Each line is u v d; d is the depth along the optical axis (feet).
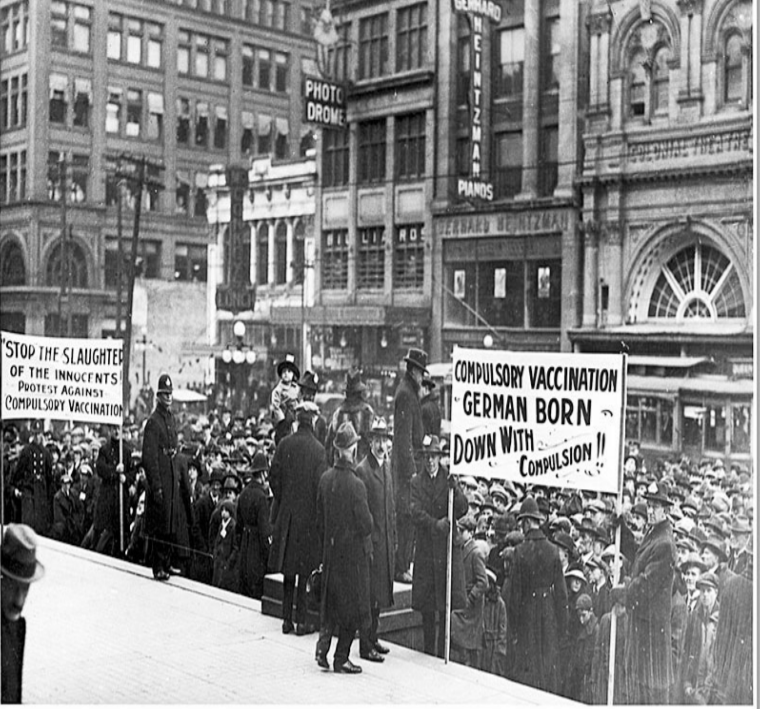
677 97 34.83
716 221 33.78
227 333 47.32
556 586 31.12
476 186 39.83
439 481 34.19
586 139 36.91
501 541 33.14
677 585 30.19
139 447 48.57
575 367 29.07
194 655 32.91
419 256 41.50
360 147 43.60
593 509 32.53
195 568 43.68
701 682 29.86
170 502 43.88
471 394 31.22
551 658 30.99
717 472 32.48
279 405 43.29
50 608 39.29
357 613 31.24
